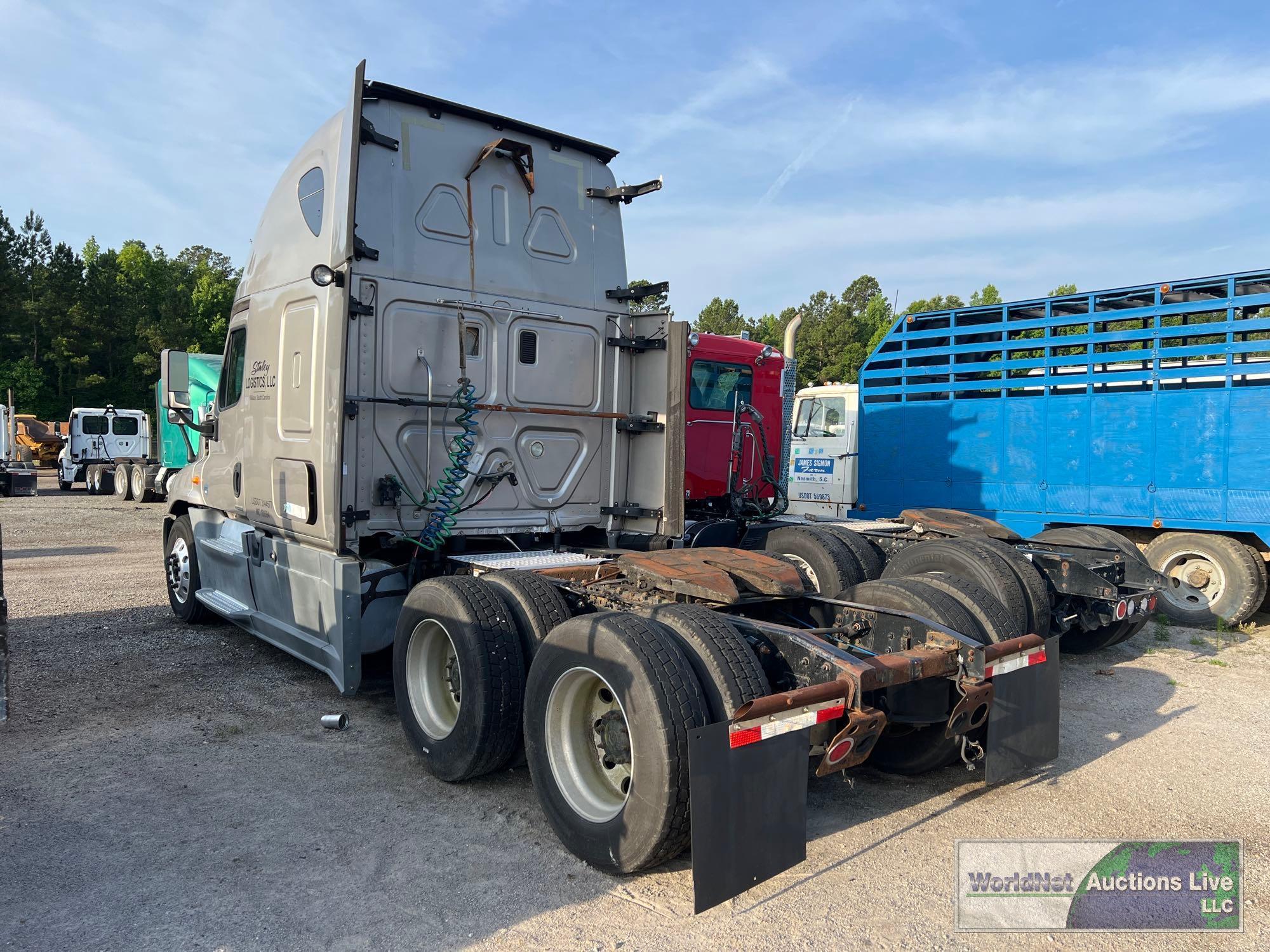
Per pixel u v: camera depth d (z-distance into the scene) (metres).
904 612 3.91
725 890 2.68
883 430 10.00
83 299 52.78
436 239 5.00
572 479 5.63
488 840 3.46
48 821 3.56
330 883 3.10
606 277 5.82
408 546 5.08
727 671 3.05
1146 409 7.88
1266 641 7.30
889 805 3.91
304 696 5.29
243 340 5.96
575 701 3.42
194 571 6.92
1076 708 5.41
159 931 2.76
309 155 5.07
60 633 6.85
